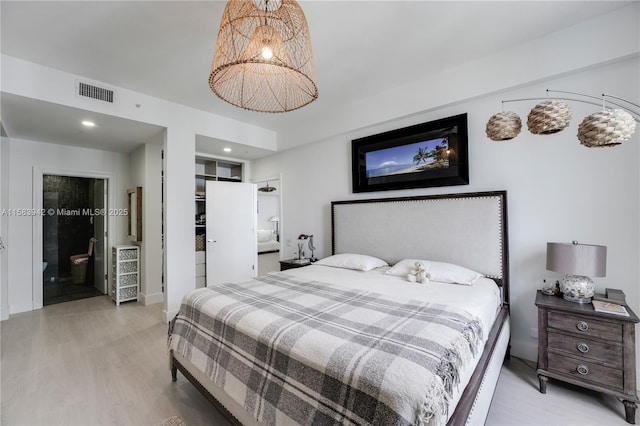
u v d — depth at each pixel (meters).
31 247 3.83
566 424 1.70
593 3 1.93
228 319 1.68
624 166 2.07
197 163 5.45
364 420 1.01
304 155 4.35
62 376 2.23
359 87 3.18
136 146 4.24
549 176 2.37
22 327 3.22
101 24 2.06
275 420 1.27
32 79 2.52
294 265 3.80
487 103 2.67
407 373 1.04
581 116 2.22
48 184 4.71
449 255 2.80
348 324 1.48
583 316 1.87
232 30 1.59
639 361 1.98
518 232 2.51
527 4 1.93
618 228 2.09
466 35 2.26
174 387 2.10
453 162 2.83
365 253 3.45
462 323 1.49
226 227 4.77
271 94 2.74
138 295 4.30
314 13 1.98
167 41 2.26
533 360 2.42
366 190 3.52
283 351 1.33
